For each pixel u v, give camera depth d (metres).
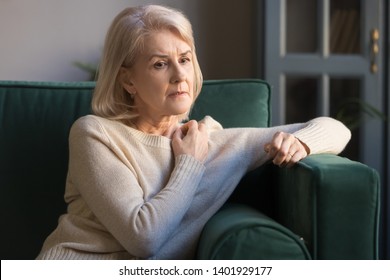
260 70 4.13
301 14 4.03
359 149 3.99
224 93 2.49
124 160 2.00
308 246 1.80
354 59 3.97
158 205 1.87
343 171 1.80
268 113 2.53
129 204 1.87
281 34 4.02
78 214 2.04
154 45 2.00
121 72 2.09
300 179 1.89
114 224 1.87
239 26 4.66
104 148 1.99
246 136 2.23
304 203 1.85
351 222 1.79
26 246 2.27
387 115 3.95
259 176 2.34
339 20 4.00
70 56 4.50
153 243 1.85
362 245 1.80
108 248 1.95
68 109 2.37
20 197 2.28
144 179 2.01
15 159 2.30
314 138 2.09
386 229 3.99
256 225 1.70
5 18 4.39
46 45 4.46
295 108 4.06
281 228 1.71
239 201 2.34
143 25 2.02
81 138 2.00
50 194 2.29
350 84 4.00
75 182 2.00
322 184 1.79
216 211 2.11
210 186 2.11
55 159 2.31
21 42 4.43
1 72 4.41
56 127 2.34
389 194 3.96
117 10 4.54
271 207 2.34
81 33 4.50
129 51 2.03
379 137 3.96
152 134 2.10
